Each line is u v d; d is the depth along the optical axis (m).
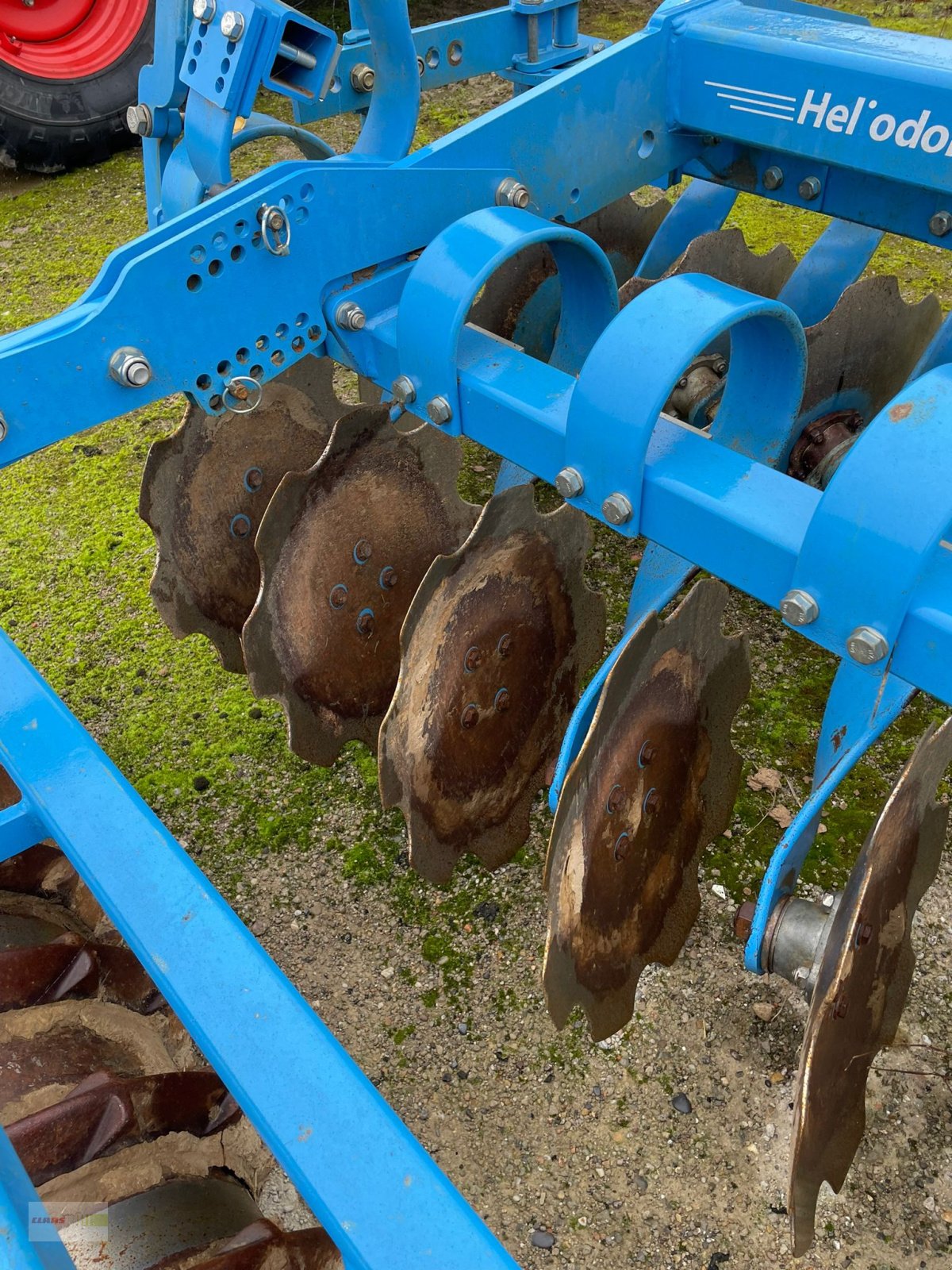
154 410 3.76
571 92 1.81
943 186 1.66
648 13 6.39
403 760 1.84
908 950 1.66
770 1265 1.72
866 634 1.15
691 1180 1.83
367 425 2.02
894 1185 1.79
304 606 2.05
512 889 2.30
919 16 6.09
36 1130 1.27
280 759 2.60
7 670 1.56
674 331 1.31
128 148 5.43
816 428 2.59
